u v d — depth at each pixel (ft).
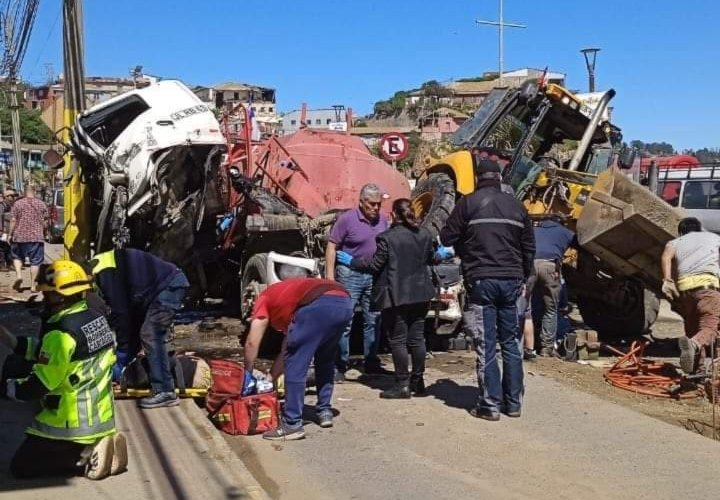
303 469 17.76
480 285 21.30
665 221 28.66
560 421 21.38
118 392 21.62
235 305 36.22
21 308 37.73
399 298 22.74
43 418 15.61
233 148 34.22
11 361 15.43
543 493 16.42
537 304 30.66
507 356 21.74
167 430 19.08
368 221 25.55
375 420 21.42
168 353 21.29
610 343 34.35
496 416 21.39
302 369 19.65
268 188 33.53
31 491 15.15
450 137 39.99
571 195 35.14
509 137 38.19
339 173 34.96
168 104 30.14
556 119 39.11
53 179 88.12
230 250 33.58
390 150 45.60
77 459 15.84
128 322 21.15
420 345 23.79
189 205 30.22
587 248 30.63
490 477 17.31
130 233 30.89
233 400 20.11
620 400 24.49
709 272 26.63
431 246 23.49
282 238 31.65
